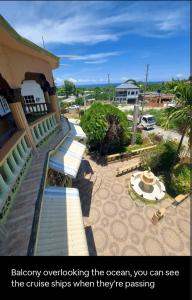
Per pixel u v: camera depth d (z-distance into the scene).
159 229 9.50
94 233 9.21
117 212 10.62
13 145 5.91
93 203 11.34
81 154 10.42
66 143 11.11
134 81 63.66
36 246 4.50
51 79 10.84
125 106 52.91
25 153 6.98
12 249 4.14
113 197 11.88
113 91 68.31
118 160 16.83
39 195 5.65
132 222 9.93
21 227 4.63
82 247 5.23
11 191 5.33
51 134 10.55
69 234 5.51
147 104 51.12
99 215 10.38
